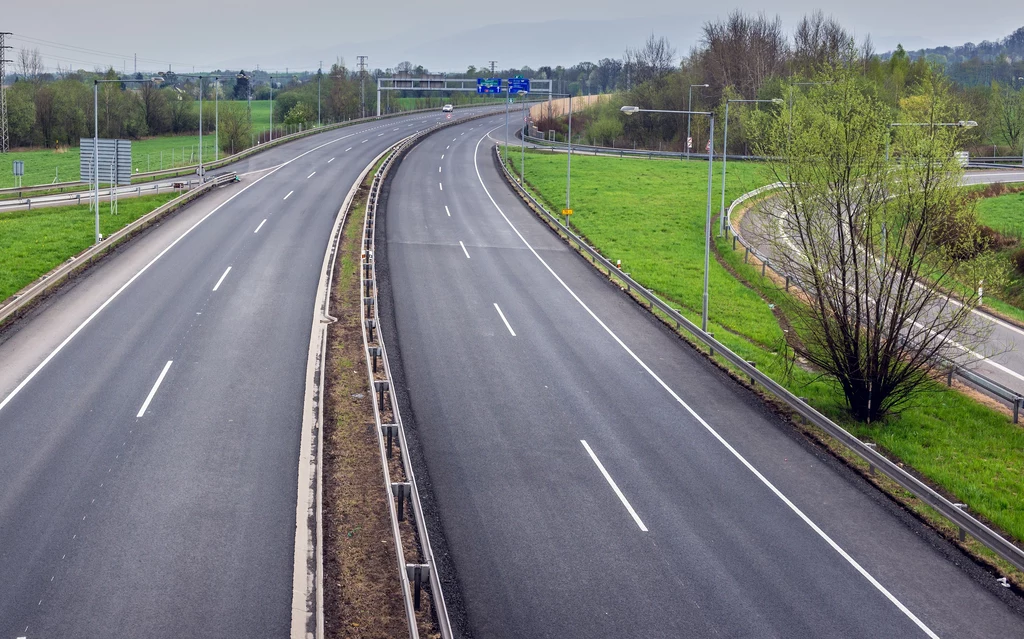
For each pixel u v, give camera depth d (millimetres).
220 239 39812
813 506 17703
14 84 113688
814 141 22969
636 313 32312
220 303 29562
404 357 25781
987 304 37656
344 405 21406
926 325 24312
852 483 18953
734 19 111812
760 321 33375
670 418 22266
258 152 78188
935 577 15141
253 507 16094
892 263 23094
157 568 13922
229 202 50188
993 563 15742
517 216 51469
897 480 18094
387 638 12562
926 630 13453
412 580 13539
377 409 19531
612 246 44812
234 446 18625
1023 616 14023
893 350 23000
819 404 24500
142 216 42312
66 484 16547
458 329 28969
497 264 39062
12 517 15242
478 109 148000
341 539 15148
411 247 41562
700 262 42531
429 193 58438
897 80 85750
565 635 13039
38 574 13562
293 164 69562
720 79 100625
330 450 18781
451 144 90688
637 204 57438
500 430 20859
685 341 29109
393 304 31484
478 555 15234
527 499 17438
